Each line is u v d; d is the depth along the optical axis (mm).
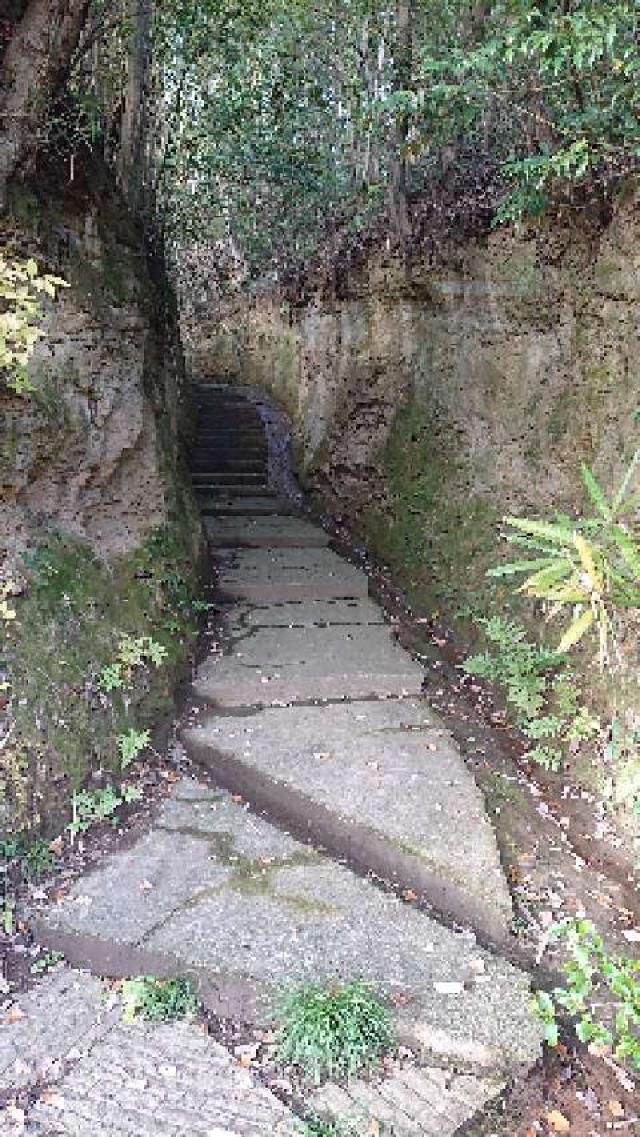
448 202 7117
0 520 4207
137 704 4547
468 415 6988
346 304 9602
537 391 6148
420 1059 2906
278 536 8125
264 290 13484
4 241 4062
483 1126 2697
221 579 6754
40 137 4094
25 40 3840
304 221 10898
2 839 3596
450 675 5785
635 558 2877
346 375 9523
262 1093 2725
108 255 4922
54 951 3297
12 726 3781
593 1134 2730
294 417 11820
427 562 7008
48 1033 2922
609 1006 3215
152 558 5113
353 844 3900
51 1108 2639
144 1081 2748
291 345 12312
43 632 4125
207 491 9727
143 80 5609
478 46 5242
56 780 3883
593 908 3713
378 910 3473
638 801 3779
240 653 5555
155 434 5270
